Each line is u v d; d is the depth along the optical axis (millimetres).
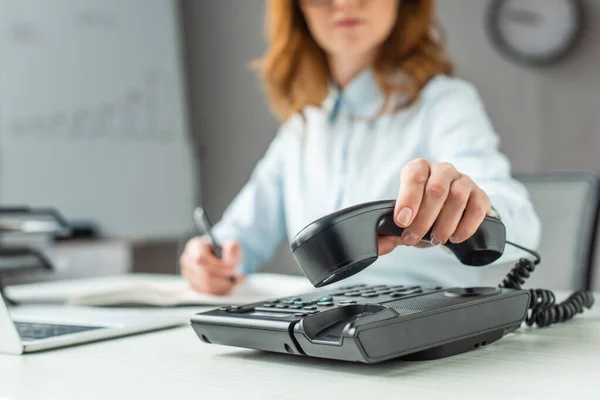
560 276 1188
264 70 1484
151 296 885
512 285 673
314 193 1395
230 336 554
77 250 2277
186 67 3322
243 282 1083
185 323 736
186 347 604
